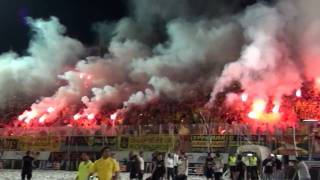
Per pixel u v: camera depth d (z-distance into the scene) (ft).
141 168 98.58
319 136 116.37
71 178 114.21
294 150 117.91
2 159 158.20
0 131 161.07
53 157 151.84
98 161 51.19
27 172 97.71
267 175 105.91
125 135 143.54
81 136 149.48
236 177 103.19
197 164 131.54
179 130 136.56
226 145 129.70
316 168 96.43
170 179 106.52
